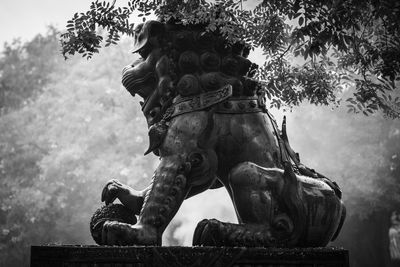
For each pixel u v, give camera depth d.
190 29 4.89
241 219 4.41
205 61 4.77
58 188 28.67
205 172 4.57
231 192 4.59
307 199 4.35
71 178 28.64
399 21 5.62
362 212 24.75
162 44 4.92
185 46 4.85
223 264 4.04
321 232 4.38
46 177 28.88
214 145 4.62
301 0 5.44
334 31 5.43
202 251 4.05
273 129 4.79
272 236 4.28
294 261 4.08
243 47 4.98
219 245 4.24
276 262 4.08
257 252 4.07
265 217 4.33
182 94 4.74
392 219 26.47
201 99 4.68
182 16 4.92
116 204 4.71
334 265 4.10
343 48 5.47
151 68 4.93
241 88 4.76
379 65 6.18
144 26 4.95
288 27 5.89
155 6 5.39
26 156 30.27
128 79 4.99
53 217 28.81
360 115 24.02
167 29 4.93
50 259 4.12
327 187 4.48
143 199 4.71
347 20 5.59
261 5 5.70
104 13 5.45
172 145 4.60
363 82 6.27
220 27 4.84
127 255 4.04
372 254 26.45
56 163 28.77
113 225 4.29
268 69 5.85
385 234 25.72
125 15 5.46
